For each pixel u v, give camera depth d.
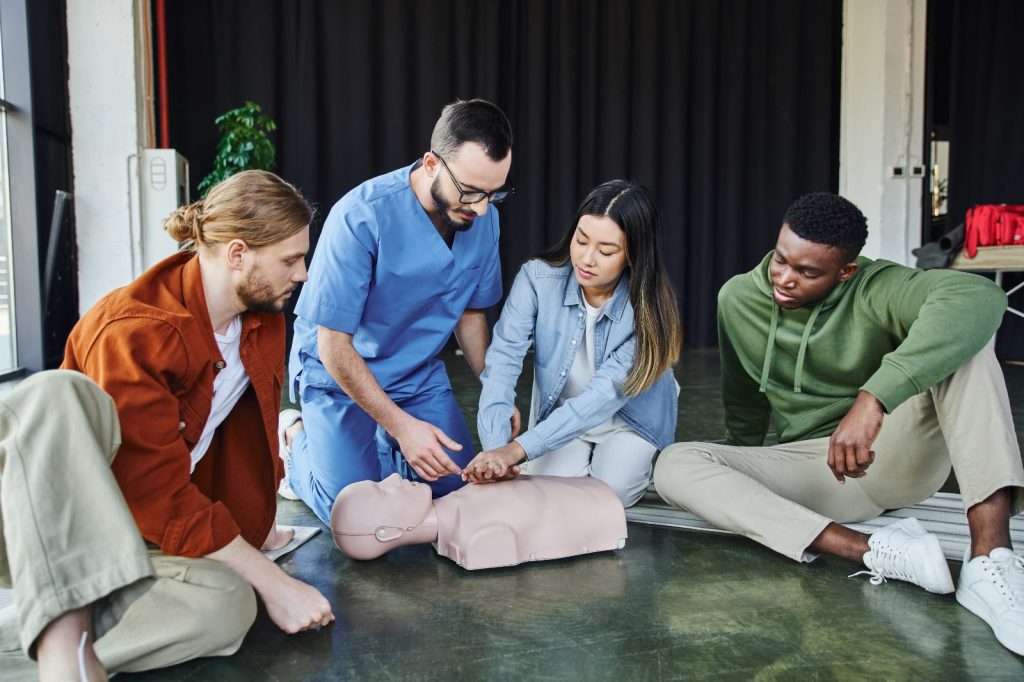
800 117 6.28
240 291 1.18
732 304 1.77
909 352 1.37
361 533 1.53
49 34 4.32
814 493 1.68
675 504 1.69
